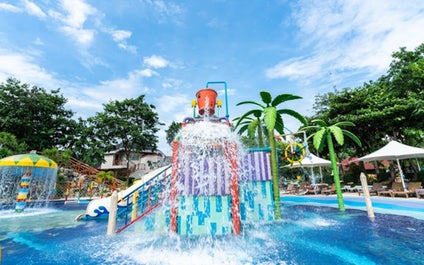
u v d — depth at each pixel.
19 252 5.04
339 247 4.84
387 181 16.61
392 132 18.45
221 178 6.09
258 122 10.16
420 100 14.78
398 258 4.09
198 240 5.54
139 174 34.66
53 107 28.23
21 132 25.02
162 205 6.62
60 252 4.99
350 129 18.95
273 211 7.25
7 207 13.80
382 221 6.95
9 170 12.02
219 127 6.49
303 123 9.91
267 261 4.22
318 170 28.91
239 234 5.81
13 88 25.20
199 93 7.41
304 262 4.11
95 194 19.92
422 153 11.40
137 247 5.21
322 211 9.34
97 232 6.87
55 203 16.05
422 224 6.45
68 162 21.55
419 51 18.08
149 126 33.41
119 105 31.36
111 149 29.55
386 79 20.34
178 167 6.14
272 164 7.94
